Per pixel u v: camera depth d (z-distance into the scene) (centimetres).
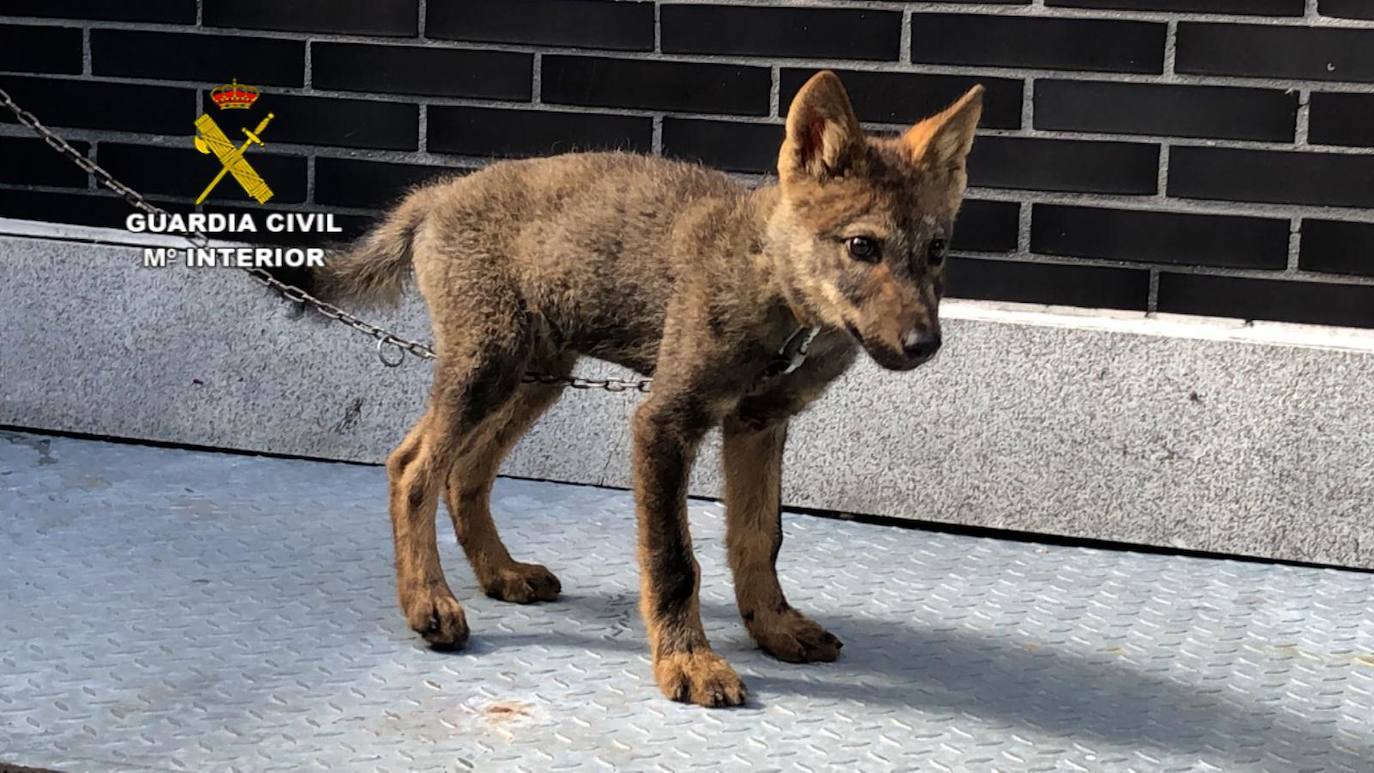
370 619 192
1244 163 211
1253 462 211
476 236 185
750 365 176
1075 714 178
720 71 220
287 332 230
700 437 178
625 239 180
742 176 222
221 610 192
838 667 186
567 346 188
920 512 221
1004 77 214
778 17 218
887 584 205
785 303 174
